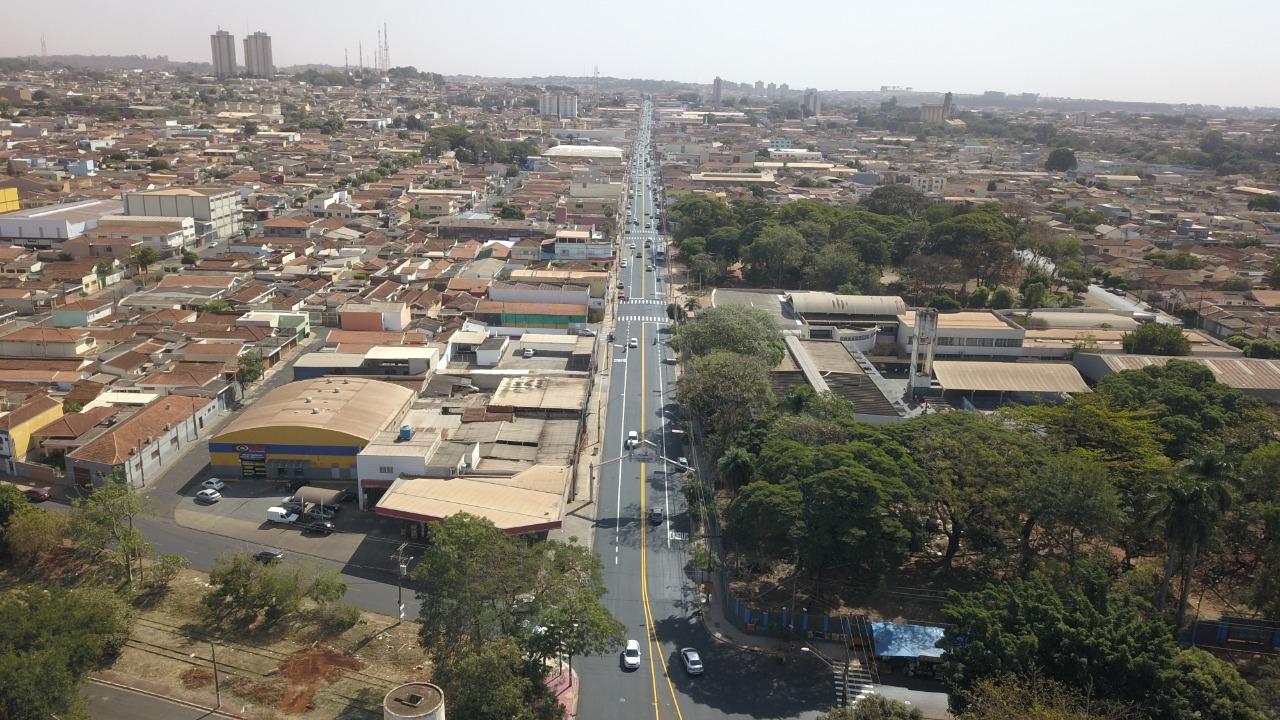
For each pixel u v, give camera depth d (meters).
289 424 129.88
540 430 141.12
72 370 158.12
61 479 126.88
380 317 187.50
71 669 79.62
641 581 108.50
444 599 84.69
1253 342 190.12
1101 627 78.75
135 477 126.56
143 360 165.62
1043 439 119.69
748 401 136.12
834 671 91.31
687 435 153.25
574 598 84.31
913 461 109.31
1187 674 74.06
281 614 98.75
